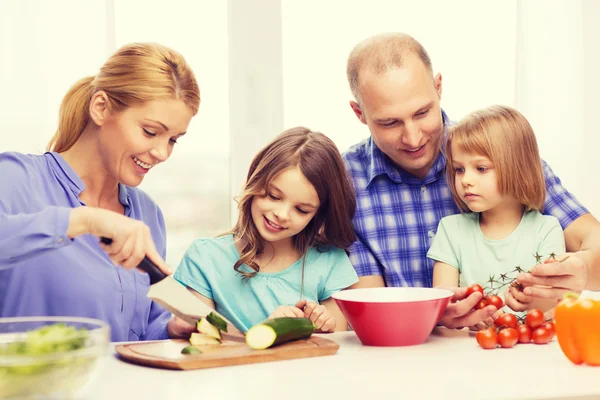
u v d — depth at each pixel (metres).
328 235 1.70
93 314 1.42
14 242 1.04
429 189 1.85
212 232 2.32
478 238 1.72
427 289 1.33
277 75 2.34
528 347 1.20
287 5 2.34
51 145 1.53
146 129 1.35
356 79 1.69
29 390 0.73
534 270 1.30
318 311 1.41
